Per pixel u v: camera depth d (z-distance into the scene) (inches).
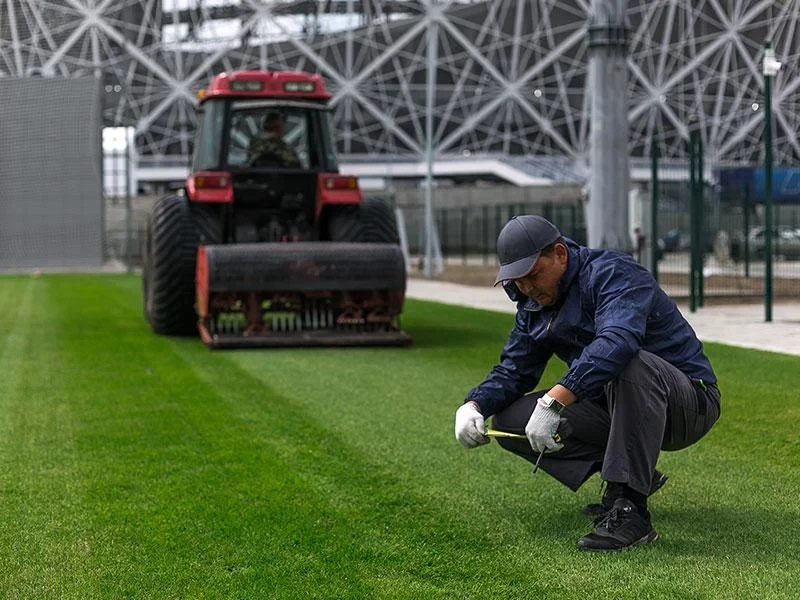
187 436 323.9
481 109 3053.6
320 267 514.6
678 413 208.4
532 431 198.5
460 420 211.2
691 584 187.8
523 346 218.5
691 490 254.2
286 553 211.2
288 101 603.5
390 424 338.3
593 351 197.9
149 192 2989.7
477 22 2979.8
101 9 2883.9
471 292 1048.2
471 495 251.4
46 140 1873.8
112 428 338.0
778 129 3245.6
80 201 1879.9
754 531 219.9
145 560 209.5
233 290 510.9
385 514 236.7
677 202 1427.2
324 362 484.4
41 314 789.9
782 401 367.9
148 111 2997.0
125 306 871.7
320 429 330.6
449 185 2871.6
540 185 2487.7
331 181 592.1
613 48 673.0
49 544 221.0
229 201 584.1
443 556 207.2
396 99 3031.5
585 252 210.4
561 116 3125.0
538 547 211.2
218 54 2955.2
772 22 3046.3
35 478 275.4
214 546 216.5
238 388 413.1
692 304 733.9
